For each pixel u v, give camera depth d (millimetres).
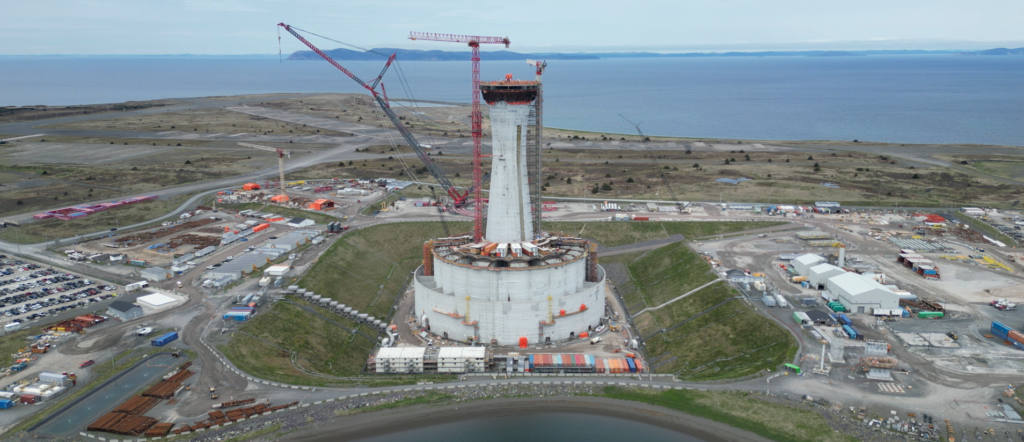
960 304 169250
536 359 150750
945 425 114562
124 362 140625
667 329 173000
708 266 198375
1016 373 132250
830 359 138125
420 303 180875
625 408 129375
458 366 148750
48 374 131375
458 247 185750
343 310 179875
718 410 125688
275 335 157875
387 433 121250
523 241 183750
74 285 188250
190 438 114812
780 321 158375
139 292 181500
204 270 199750
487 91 170250
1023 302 170625
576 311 171500
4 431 116125
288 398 130375
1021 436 110688
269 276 191500
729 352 152500
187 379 134375
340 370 153375
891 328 154375
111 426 116625
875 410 120125
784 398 126375
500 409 130000
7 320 163000
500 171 178500
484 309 167375
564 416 127375
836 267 183625
